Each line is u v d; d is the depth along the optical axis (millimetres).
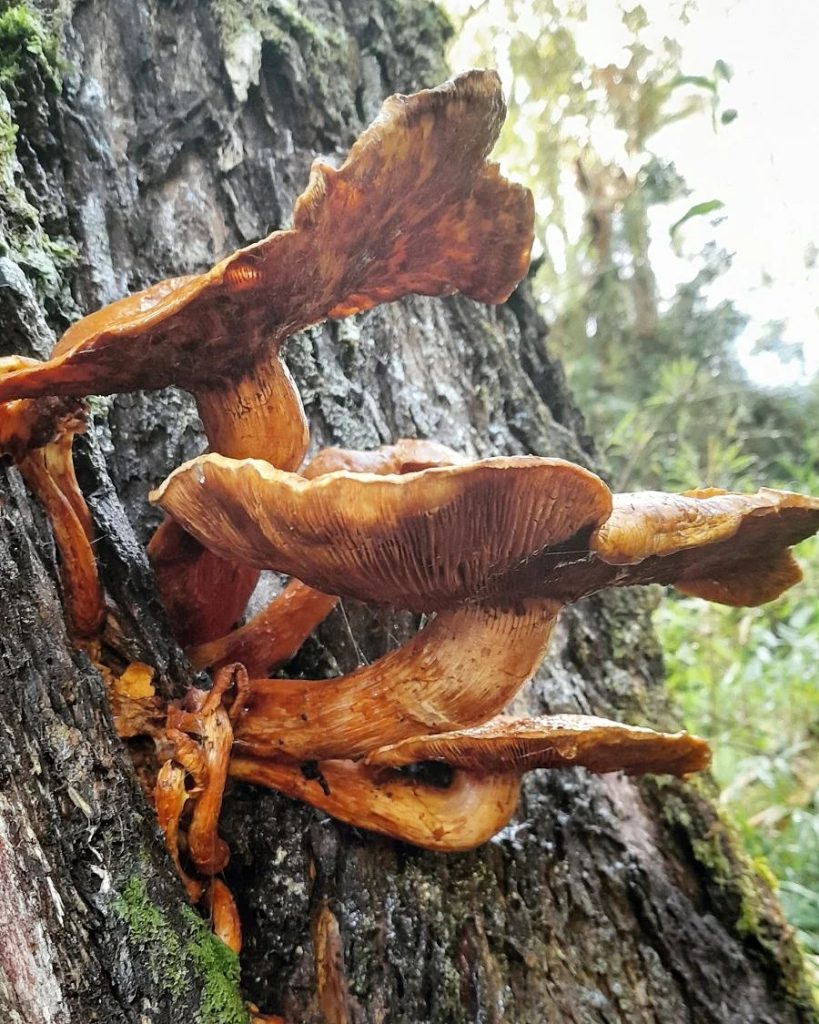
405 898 257
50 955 182
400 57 436
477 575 196
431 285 257
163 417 290
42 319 247
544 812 307
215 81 362
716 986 294
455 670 220
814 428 1040
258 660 249
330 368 342
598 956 285
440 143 196
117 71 344
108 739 207
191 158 350
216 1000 200
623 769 260
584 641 372
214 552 223
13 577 204
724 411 1015
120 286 308
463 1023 248
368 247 212
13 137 281
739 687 677
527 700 331
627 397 1065
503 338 432
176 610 247
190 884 218
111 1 350
